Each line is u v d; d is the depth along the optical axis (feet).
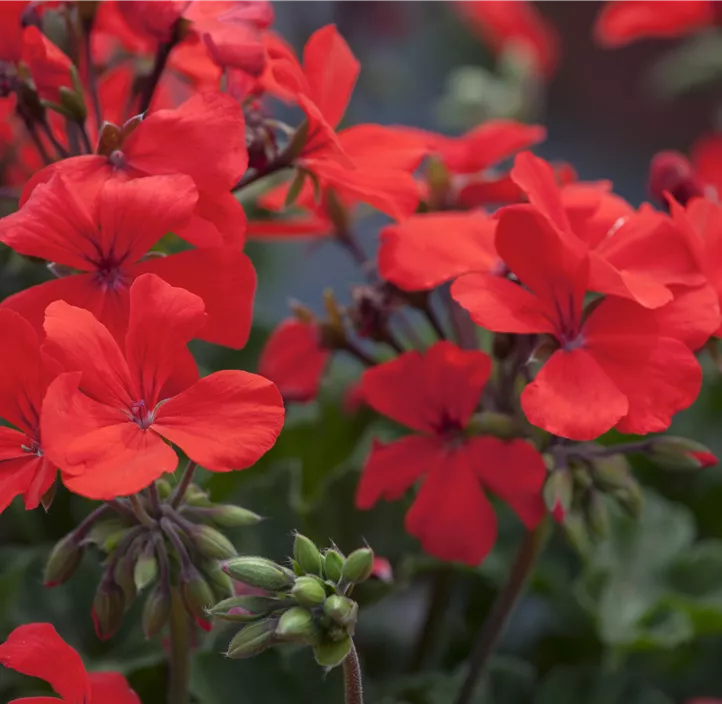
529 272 2.32
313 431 3.02
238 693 2.60
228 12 2.35
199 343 3.15
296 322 2.61
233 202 2.27
